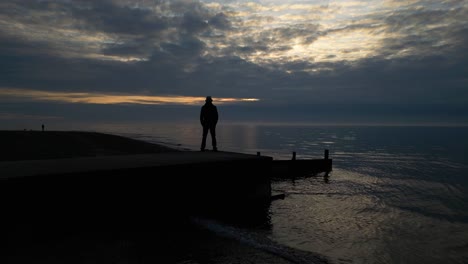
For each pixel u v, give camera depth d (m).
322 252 8.20
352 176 30.88
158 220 8.20
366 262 8.29
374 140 167.12
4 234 5.82
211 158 10.54
